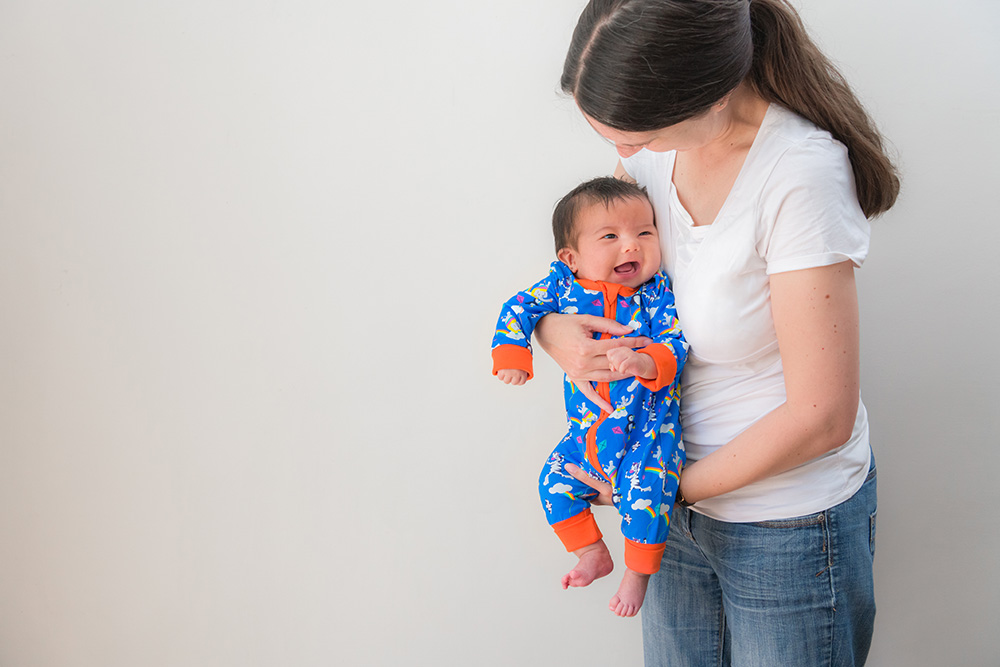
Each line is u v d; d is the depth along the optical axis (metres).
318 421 1.78
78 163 1.74
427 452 1.77
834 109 1.01
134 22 1.67
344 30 1.63
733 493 1.15
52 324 1.80
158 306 1.77
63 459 1.86
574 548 1.30
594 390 1.26
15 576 1.92
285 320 1.75
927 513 1.67
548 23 1.59
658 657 1.43
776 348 1.12
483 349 1.72
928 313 1.60
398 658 1.86
